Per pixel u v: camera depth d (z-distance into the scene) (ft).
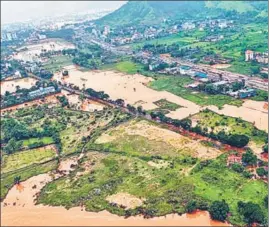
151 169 593.83
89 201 542.16
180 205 501.97
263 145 614.75
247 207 462.19
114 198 538.06
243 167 556.10
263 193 499.92
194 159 600.39
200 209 490.90
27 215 537.65
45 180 615.16
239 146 611.47
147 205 512.22
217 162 580.71
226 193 510.99
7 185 615.57
